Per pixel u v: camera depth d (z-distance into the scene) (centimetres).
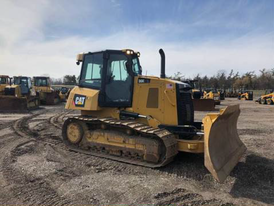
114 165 504
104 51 577
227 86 5475
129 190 385
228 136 507
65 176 441
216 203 347
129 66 570
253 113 1622
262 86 5569
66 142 644
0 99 1555
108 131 575
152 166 485
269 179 441
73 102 621
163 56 615
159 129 507
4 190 381
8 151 601
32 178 429
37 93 2197
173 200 354
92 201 347
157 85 549
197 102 1833
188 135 532
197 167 495
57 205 335
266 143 723
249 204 347
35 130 888
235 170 485
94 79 605
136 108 569
